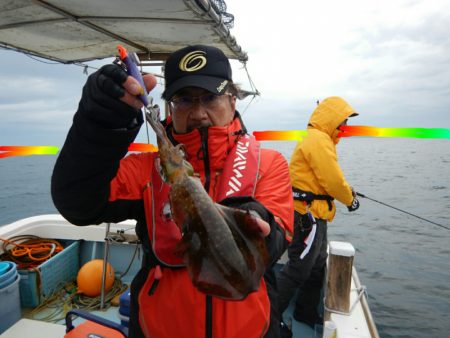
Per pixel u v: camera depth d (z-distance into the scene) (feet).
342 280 8.36
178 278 4.09
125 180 4.45
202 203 3.33
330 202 11.40
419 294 21.02
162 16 7.59
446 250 30.09
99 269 11.59
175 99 4.76
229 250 3.15
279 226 4.22
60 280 11.97
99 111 3.08
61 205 3.69
